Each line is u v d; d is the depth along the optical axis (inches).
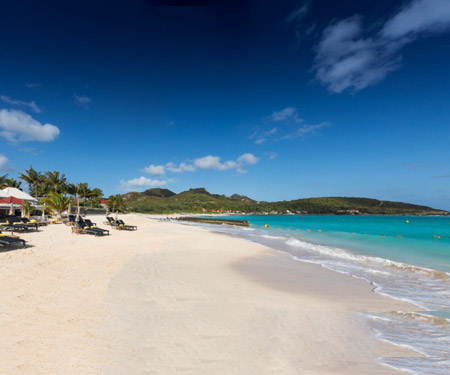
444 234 1338.6
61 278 305.3
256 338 196.4
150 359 160.7
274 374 152.8
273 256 598.9
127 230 1051.3
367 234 1304.1
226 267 454.6
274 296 302.4
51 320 200.7
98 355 160.7
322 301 292.7
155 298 268.5
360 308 273.0
